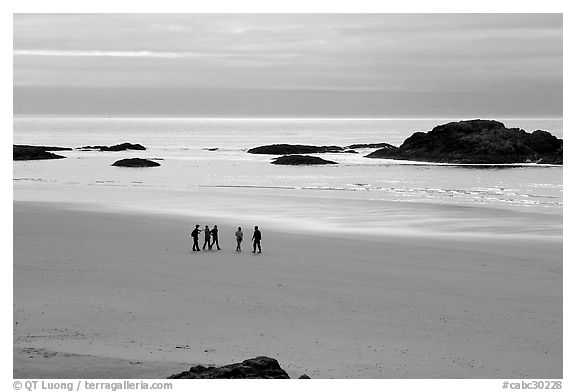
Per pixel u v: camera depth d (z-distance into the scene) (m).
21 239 39.75
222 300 26.89
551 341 22.31
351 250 37.34
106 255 35.31
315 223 47.72
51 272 31.22
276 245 38.88
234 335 22.59
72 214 51.19
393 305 26.42
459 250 37.41
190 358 20.00
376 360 20.19
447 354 20.92
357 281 30.20
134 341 21.80
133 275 30.91
